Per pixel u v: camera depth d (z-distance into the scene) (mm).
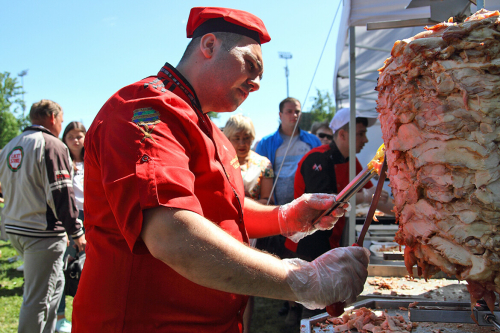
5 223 2377
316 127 5129
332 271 947
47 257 2354
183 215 769
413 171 932
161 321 923
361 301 1347
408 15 2203
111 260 942
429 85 878
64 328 2967
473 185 832
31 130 2424
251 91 1146
